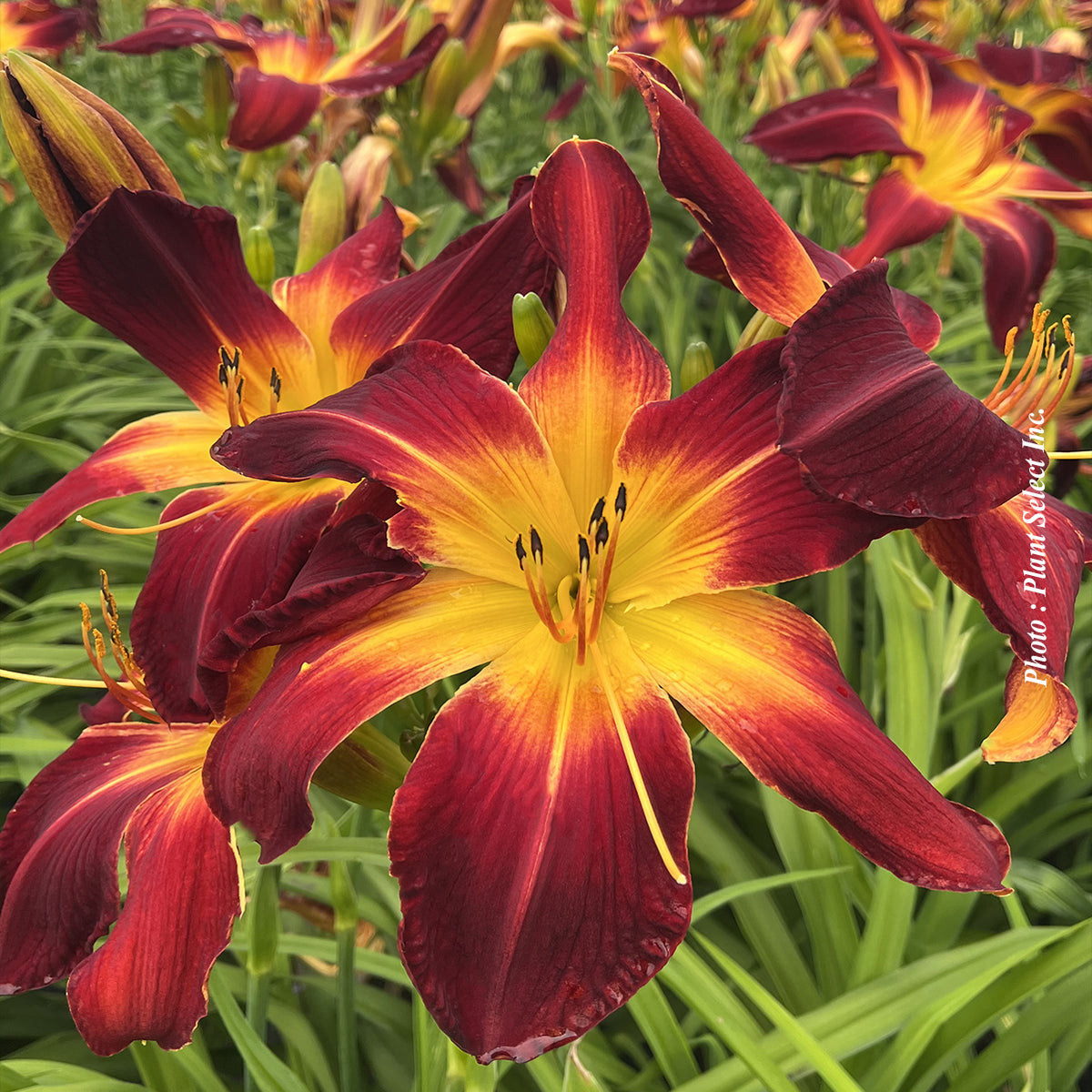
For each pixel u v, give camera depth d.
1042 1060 0.41
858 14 0.62
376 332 0.34
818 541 0.26
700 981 0.37
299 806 0.23
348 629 0.26
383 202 0.41
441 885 0.22
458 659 0.26
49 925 0.28
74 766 0.31
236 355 0.34
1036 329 0.31
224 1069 0.49
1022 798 0.52
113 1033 0.25
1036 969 0.38
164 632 0.31
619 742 0.25
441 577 0.27
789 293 0.28
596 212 0.28
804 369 0.23
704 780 0.55
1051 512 0.30
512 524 0.27
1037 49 0.72
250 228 0.45
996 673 0.60
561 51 0.93
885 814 0.24
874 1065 0.40
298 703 0.24
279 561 0.27
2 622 0.62
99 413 0.77
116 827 0.28
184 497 0.34
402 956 0.21
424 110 0.67
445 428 0.27
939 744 0.59
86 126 0.36
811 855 0.46
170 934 0.26
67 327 0.84
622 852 0.23
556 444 0.28
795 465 0.26
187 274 0.34
